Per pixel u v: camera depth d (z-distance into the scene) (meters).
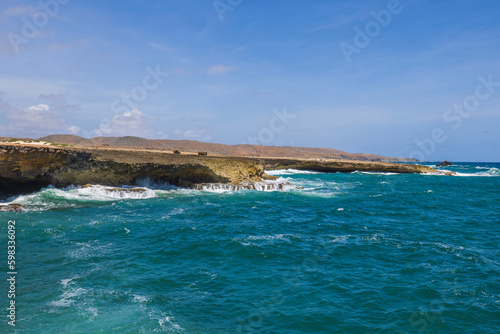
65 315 8.38
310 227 18.84
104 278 10.84
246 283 10.62
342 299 9.52
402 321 8.34
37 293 9.66
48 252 13.52
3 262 12.27
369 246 14.81
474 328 8.10
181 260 12.75
